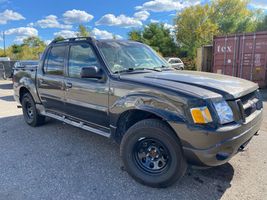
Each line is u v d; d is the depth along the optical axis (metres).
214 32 36.69
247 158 3.69
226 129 2.51
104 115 3.46
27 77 5.20
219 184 3.01
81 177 3.21
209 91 2.68
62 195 2.82
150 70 3.69
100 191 2.89
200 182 3.06
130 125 3.33
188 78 3.14
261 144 4.22
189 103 2.56
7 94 11.17
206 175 3.22
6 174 3.30
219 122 2.52
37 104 5.08
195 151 2.57
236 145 2.63
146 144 3.01
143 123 2.92
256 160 3.62
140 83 2.98
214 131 2.47
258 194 2.80
